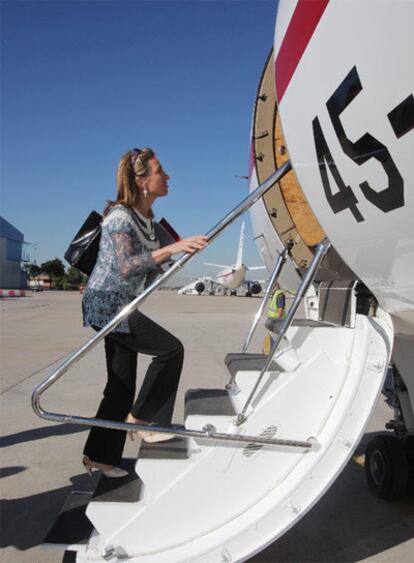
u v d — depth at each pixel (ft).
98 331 6.51
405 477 9.37
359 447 12.82
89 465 7.11
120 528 6.41
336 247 6.10
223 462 6.51
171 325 43.68
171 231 8.50
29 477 10.59
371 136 4.71
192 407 7.07
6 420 14.65
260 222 10.73
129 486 6.93
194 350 28.50
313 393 6.77
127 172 7.01
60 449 12.32
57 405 16.17
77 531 6.83
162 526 6.44
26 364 23.59
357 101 4.71
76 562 6.33
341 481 10.66
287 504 6.30
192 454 6.69
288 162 6.36
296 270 10.11
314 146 5.47
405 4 4.05
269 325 8.14
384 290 6.04
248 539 6.25
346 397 6.53
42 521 8.66
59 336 34.68
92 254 7.47
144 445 6.98
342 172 5.20
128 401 7.23
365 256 5.73
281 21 5.97
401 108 4.34
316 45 5.06
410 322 6.59
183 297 125.70
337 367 6.83
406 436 9.73
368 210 5.14
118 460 7.14
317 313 9.80
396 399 9.73
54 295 128.47
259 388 6.79
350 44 4.62
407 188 4.61
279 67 5.94
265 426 6.65
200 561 6.17
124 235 6.73
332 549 7.83
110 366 7.25
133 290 6.93
